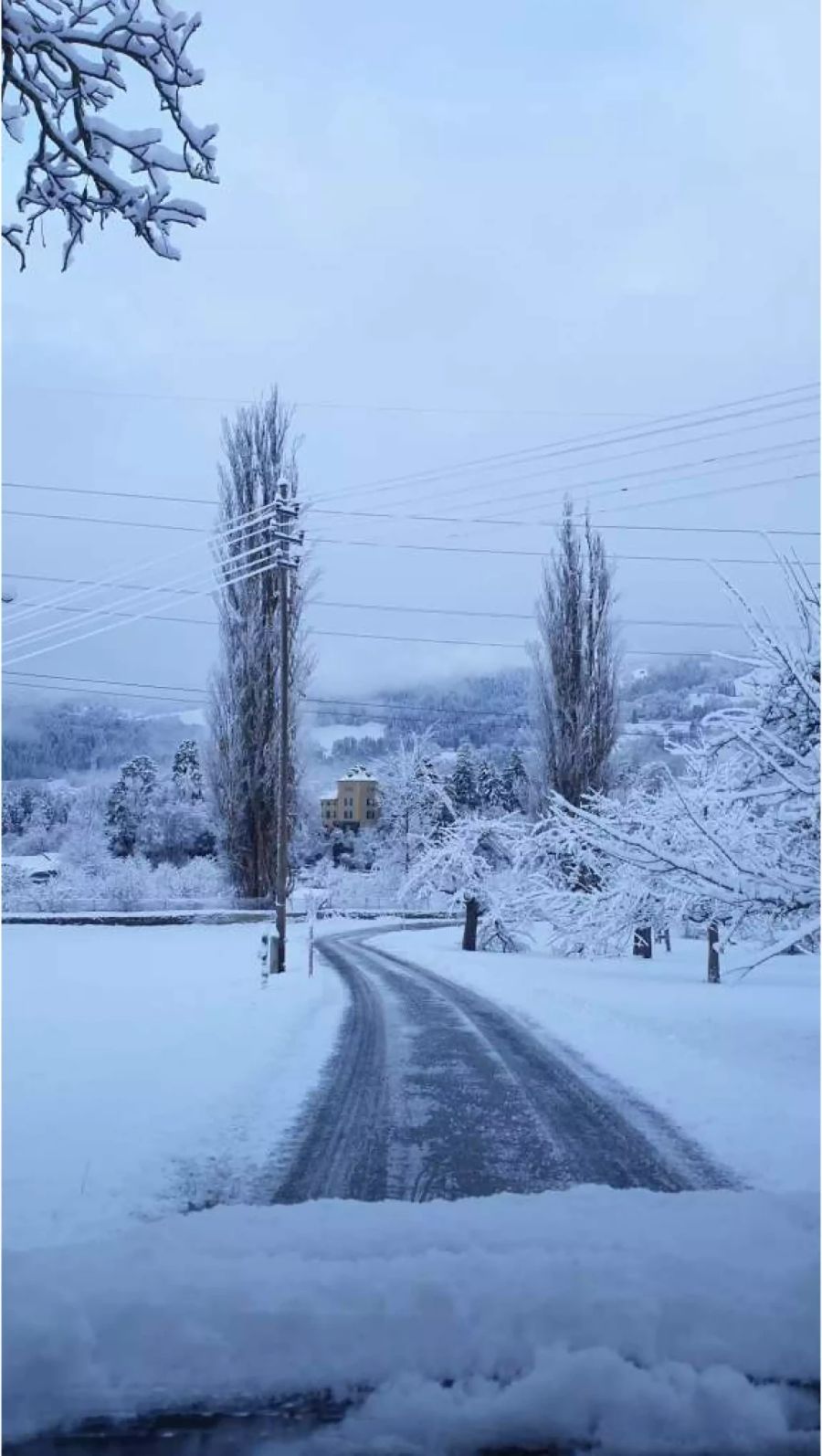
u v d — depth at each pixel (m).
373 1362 2.91
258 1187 6.89
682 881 13.37
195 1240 3.89
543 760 36.34
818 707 12.88
